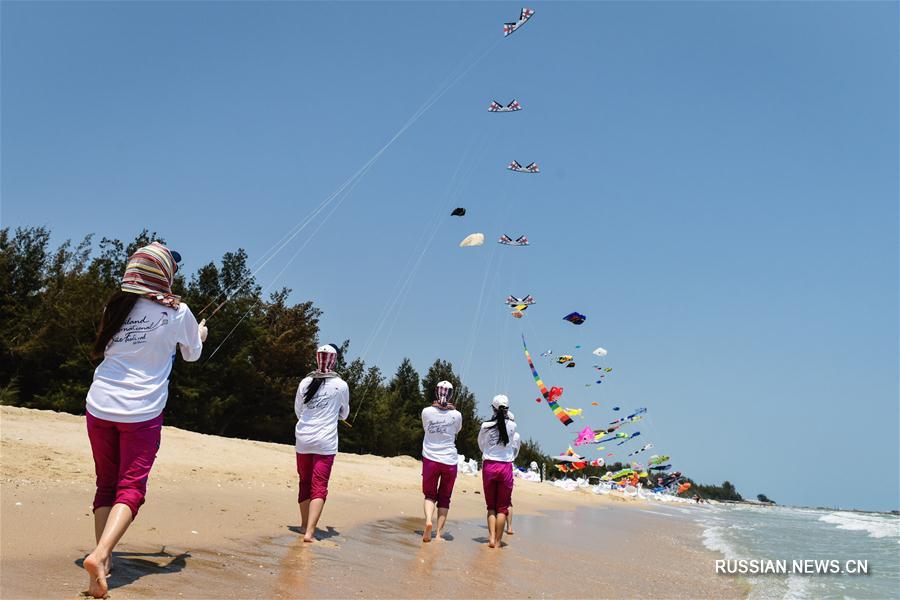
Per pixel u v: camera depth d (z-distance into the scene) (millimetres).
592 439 18531
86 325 24797
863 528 18641
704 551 9594
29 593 3084
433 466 7406
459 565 5777
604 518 15031
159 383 3822
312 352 33688
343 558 5320
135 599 3266
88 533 4555
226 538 5422
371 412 37969
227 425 29641
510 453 7496
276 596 3760
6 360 24344
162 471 9320
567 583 5574
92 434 3715
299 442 6293
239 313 30328
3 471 6914
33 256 27172
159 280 3922
